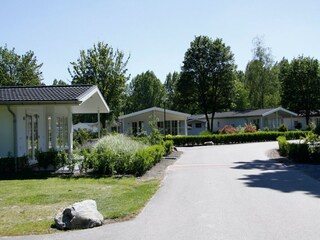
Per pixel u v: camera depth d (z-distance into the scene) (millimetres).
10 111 16266
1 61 44469
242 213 8078
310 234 6445
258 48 66125
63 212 7594
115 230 7090
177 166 17734
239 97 64688
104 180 13500
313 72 57469
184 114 43719
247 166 17109
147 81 86812
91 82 38219
